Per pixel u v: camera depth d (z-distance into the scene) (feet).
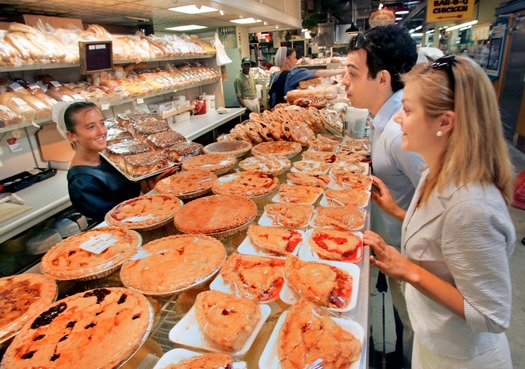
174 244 3.52
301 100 9.32
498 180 2.57
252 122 7.90
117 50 9.80
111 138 6.42
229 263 3.13
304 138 7.32
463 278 2.60
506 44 19.27
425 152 2.90
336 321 2.42
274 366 2.13
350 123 7.84
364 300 2.69
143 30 12.30
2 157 7.88
